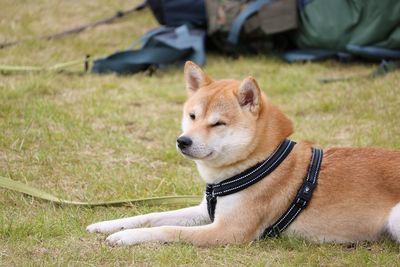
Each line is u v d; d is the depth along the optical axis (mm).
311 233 4852
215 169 4918
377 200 4781
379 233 4789
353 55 9883
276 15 10031
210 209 5000
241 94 4891
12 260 4438
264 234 4926
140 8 12789
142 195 5867
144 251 4605
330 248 4754
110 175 6219
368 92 8422
